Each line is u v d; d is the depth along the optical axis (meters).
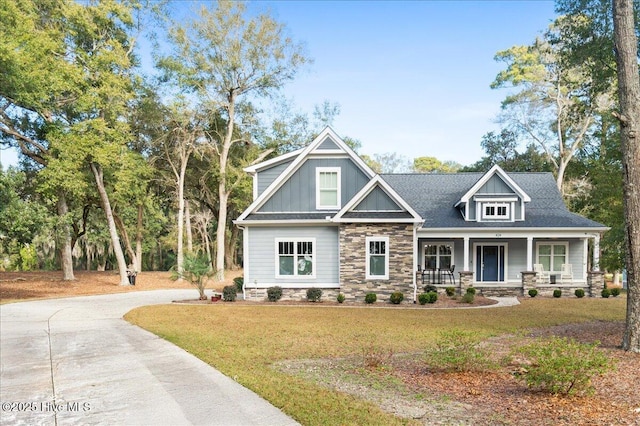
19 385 7.58
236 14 31.47
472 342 8.34
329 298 20.47
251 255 21.02
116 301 21.91
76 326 14.04
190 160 39.53
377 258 20.16
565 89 37.31
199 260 21.73
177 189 39.50
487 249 26.53
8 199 19.84
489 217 25.45
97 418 5.92
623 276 35.00
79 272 39.53
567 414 5.90
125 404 6.46
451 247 26.50
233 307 18.36
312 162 21.45
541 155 40.56
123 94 27.69
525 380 7.02
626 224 10.35
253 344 10.84
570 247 26.31
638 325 10.05
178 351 10.04
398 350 10.27
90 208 38.53
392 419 5.67
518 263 26.39
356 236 20.12
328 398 6.57
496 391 6.99
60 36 26.66
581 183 36.53
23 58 20.47
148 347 10.57
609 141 25.92
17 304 20.62
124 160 28.44
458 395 6.79
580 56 17.36
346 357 9.55
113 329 13.36
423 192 28.31
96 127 26.23
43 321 15.23
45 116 26.92
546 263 26.48
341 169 21.34
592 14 16.91
